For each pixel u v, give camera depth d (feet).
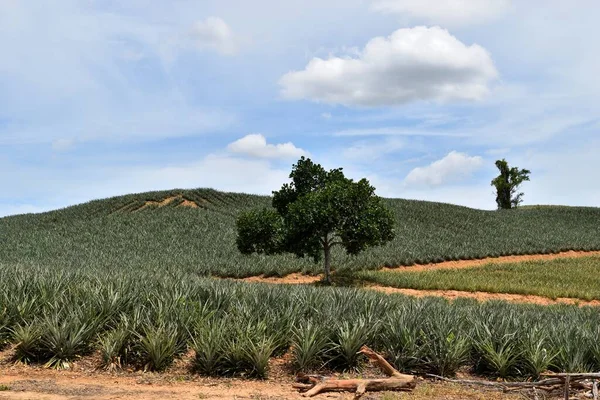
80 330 32.14
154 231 182.70
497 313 42.73
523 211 281.74
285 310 37.86
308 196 104.37
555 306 65.98
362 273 118.01
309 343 30.81
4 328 34.73
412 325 34.35
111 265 126.21
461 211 248.32
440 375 31.04
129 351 31.96
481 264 146.20
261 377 30.04
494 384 27.84
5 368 30.73
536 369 30.22
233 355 30.42
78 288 41.27
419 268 137.18
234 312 37.35
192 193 241.76
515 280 108.78
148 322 33.81
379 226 103.35
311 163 115.34
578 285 103.65
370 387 26.94
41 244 165.78
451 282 100.37
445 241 180.96
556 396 27.07
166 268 120.78
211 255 144.87
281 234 105.50
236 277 118.93
